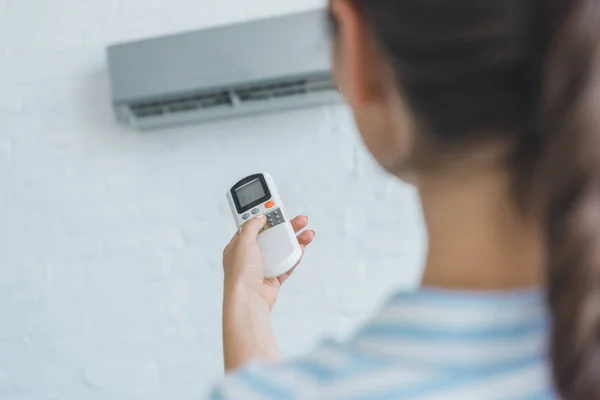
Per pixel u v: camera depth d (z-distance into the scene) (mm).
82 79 2068
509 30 306
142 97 1875
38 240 2053
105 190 2041
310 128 1980
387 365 326
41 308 2037
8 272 2055
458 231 345
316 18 1797
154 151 2035
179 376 1981
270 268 895
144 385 1986
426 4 308
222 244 1995
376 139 370
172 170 2025
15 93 2086
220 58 1837
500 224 339
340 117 1975
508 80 312
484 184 338
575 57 298
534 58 310
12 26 2104
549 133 306
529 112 318
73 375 2014
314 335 1922
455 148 328
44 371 2021
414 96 322
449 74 311
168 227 2014
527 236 338
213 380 1967
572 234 298
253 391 344
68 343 2023
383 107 357
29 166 2066
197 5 2027
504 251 339
